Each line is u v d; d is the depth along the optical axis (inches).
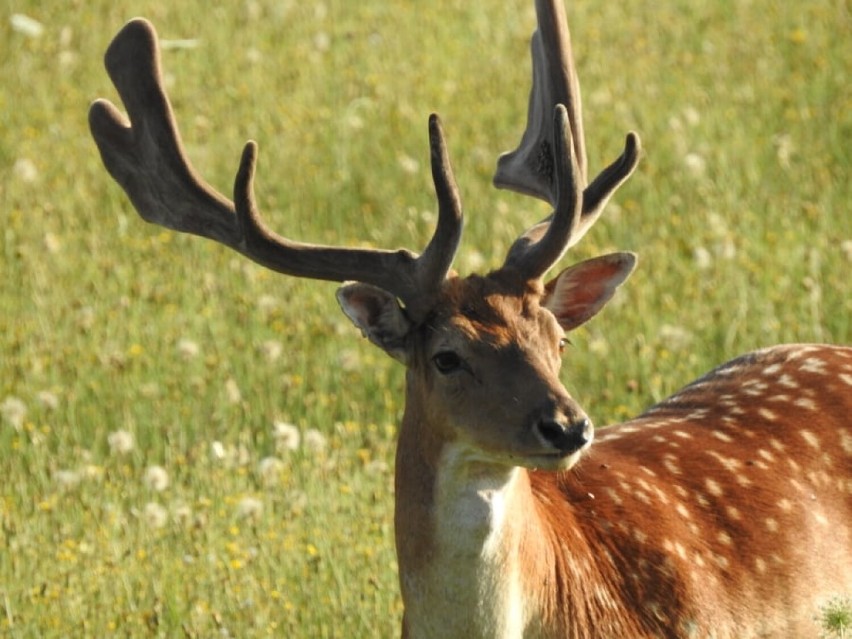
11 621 802.2
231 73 1656.0
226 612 816.9
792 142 1406.3
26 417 1045.8
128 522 908.6
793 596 702.5
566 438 599.5
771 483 719.7
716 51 1636.3
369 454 973.2
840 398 756.6
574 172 631.2
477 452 620.1
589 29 1708.9
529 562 645.3
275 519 892.6
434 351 623.8
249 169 662.5
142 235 1321.4
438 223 629.0
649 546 683.4
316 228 1327.5
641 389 1040.8
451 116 1524.4
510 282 639.8
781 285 1131.9
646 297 1143.6
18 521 894.4
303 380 1072.2
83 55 1702.8
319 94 1599.4
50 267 1243.8
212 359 1099.9
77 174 1419.8
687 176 1337.4
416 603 644.7
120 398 1063.0
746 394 762.2
